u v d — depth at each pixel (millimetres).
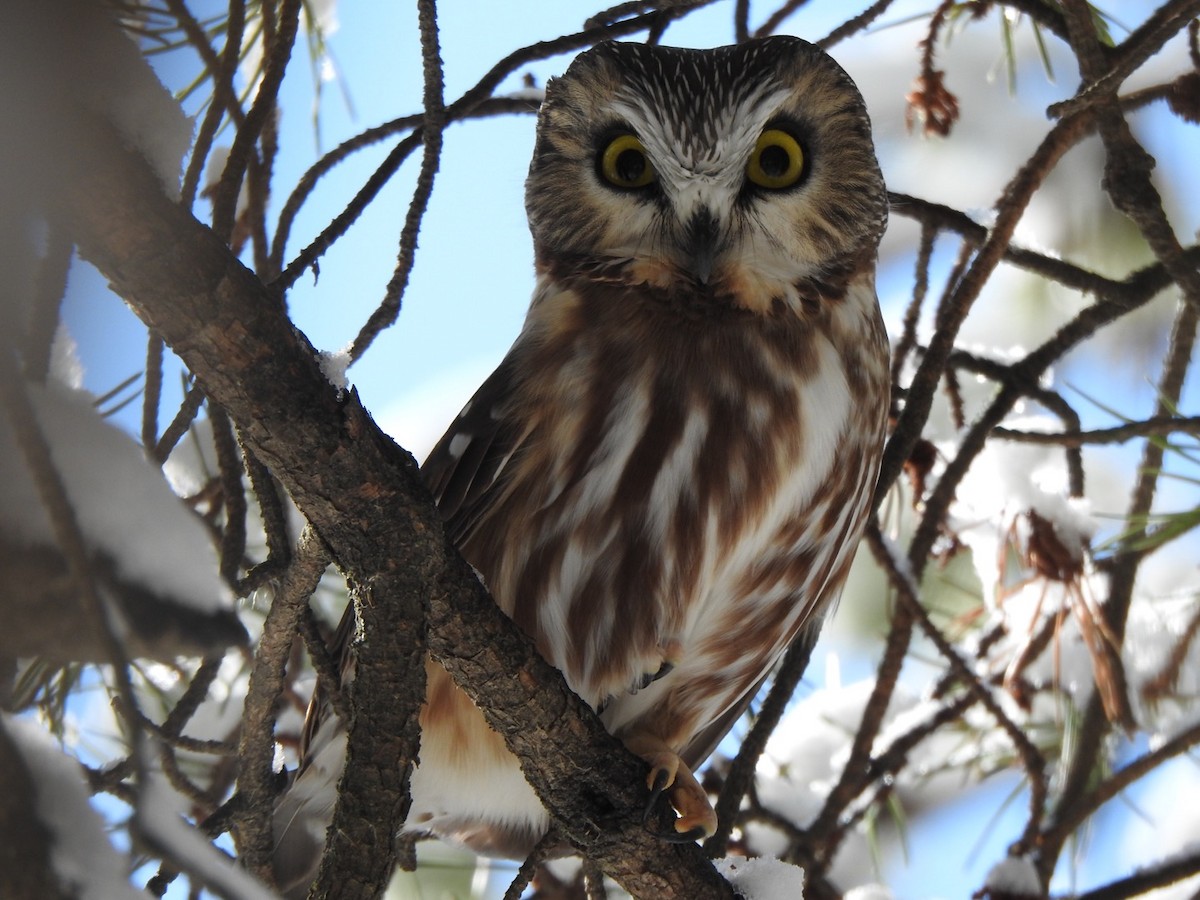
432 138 4633
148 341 4293
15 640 2357
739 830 6918
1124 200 5535
